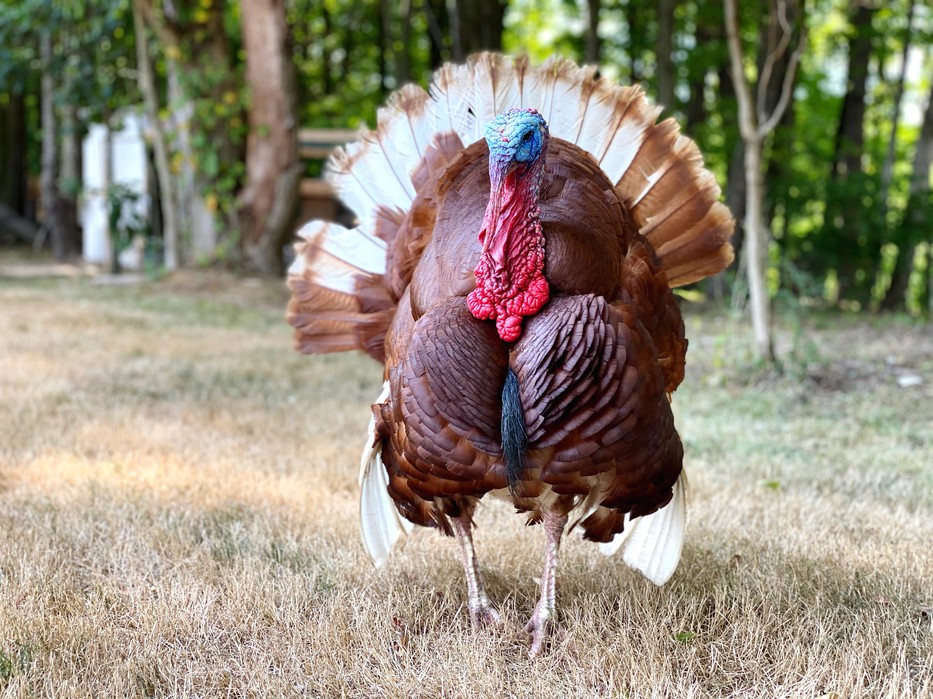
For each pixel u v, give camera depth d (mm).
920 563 4895
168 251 17375
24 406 7656
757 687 3832
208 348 10664
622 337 3514
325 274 5051
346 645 4129
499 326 3600
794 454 7039
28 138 31781
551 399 3469
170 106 16547
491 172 3598
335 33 27172
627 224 4293
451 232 4004
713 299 16062
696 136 18719
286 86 16391
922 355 10414
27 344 10367
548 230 3721
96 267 20688
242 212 16703
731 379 9414
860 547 5152
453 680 3840
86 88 18266
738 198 17297
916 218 17375
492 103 4699
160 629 4164
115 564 4789
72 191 20109
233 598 4461
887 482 6449
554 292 3662
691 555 4992
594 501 3918
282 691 3770
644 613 4316
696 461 6793
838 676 3822
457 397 3564
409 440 3678
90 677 3812
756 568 4773
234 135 16547
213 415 7707
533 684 3850
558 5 25703
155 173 20094
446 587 4652
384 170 4949
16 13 17219
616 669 3902
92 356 9859
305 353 5129
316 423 7590
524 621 4449
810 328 12875
